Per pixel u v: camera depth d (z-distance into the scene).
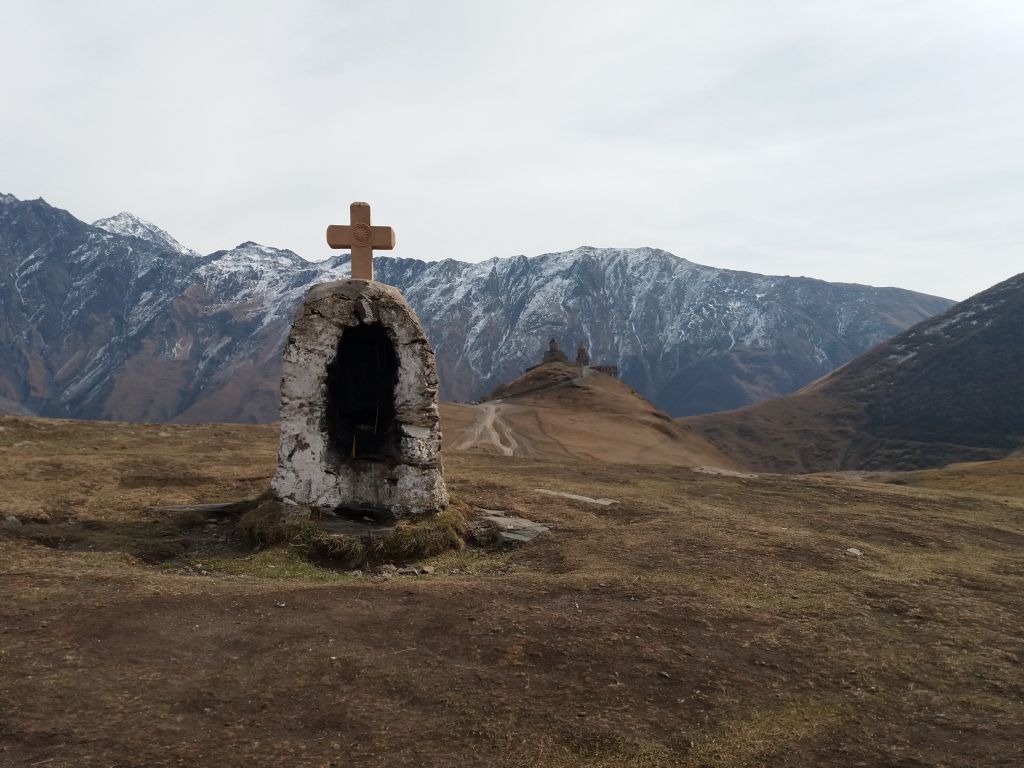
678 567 11.04
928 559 12.73
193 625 7.76
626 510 15.45
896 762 5.79
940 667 7.72
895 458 145.88
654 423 93.19
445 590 9.32
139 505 13.72
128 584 8.91
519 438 72.75
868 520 15.97
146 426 26.77
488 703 6.36
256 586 9.35
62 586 8.61
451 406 93.75
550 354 138.00
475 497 15.75
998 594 10.64
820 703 6.76
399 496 12.80
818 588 10.31
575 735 5.92
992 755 5.94
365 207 14.09
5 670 6.38
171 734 5.59
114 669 6.61
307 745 5.56
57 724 5.60
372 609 8.55
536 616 8.46
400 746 5.62
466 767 5.38
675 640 8.00
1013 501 20.80
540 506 15.22
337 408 13.86
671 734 6.04
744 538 13.05
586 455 68.56
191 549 11.75
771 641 8.14
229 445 23.98
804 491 20.16
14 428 22.86
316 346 12.86
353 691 6.46
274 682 6.57
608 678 6.99
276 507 12.51
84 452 20.42
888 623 9.02
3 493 13.66
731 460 89.31
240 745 5.50
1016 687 7.29
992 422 148.25
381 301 13.23
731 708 6.56
